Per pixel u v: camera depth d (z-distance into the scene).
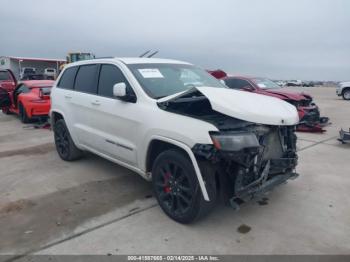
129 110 3.97
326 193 4.36
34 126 9.58
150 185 4.65
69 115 5.30
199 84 4.47
